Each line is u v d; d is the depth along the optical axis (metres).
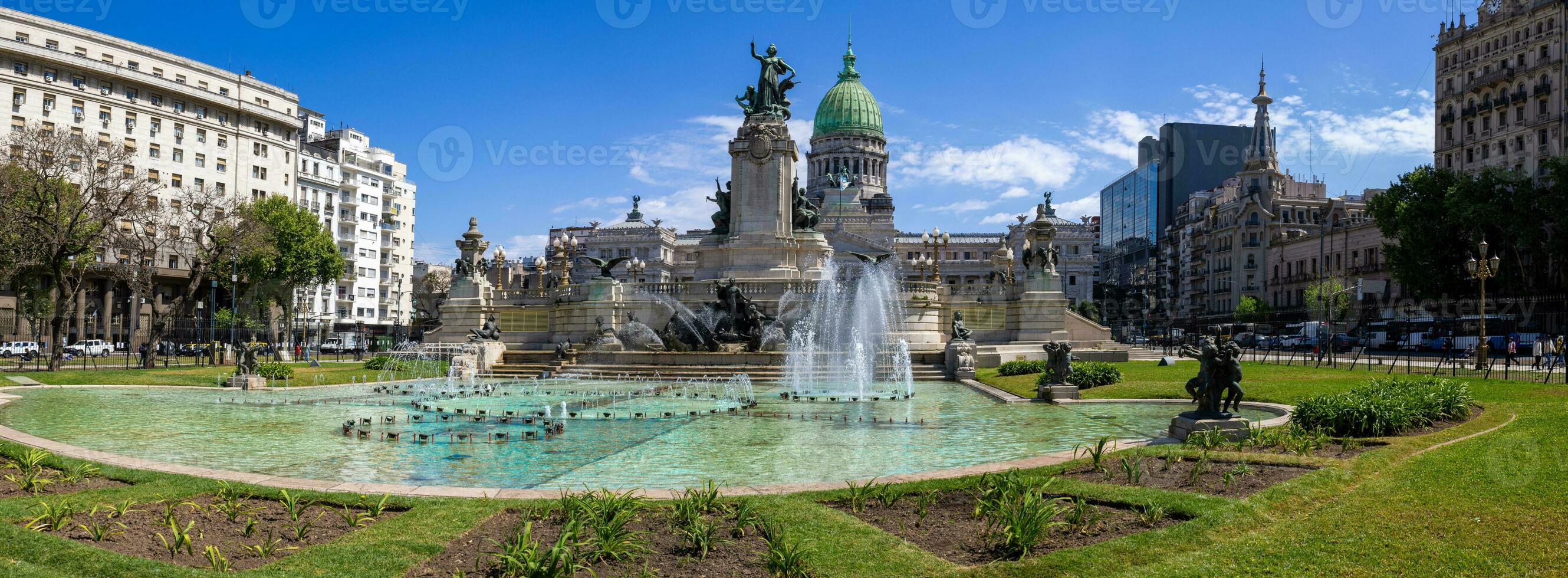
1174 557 10.51
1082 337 66.25
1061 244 174.75
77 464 16.05
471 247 68.81
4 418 27.27
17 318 80.38
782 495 13.69
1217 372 19.98
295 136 113.44
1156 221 170.00
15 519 11.84
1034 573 10.04
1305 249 117.94
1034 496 11.73
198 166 100.12
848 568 10.16
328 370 50.72
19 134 61.47
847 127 189.50
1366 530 11.30
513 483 16.55
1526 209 71.38
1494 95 94.06
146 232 65.00
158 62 97.94
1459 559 10.12
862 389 40.03
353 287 132.00
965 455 20.05
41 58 86.81
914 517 12.61
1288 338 87.56
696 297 60.75
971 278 171.75
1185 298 149.75
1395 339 76.44
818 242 69.12
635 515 12.16
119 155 61.19
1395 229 82.44
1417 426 19.56
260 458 19.75
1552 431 18.06
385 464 18.95
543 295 66.44
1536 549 10.32
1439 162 101.38
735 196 68.62
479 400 34.75
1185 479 14.59
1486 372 35.88
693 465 18.78
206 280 87.19
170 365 58.47
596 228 186.88
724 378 46.22
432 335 67.88
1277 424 21.45
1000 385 39.50
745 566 10.39
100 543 10.91
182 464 18.62
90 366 57.41
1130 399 31.89
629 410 30.72
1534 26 89.25
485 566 10.28
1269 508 12.45
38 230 49.25
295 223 90.56
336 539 11.25
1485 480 13.59
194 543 11.17
